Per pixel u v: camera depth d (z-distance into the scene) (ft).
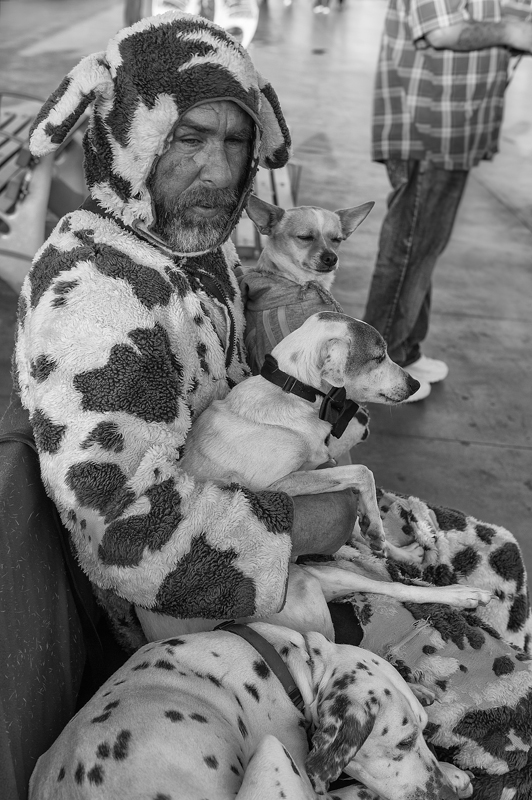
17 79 31.30
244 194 7.29
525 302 19.98
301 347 7.36
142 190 6.53
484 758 6.33
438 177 13.80
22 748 5.49
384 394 7.73
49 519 6.30
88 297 6.10
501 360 17.21
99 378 5.90
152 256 6.58
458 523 8.13
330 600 7.15
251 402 7.25
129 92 6.23
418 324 15.34
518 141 33.73
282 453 7.13
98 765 5.13
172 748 5.21
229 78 6.44
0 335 15.21
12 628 5.40
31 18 44.55
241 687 5.96
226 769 5.31
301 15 57.82
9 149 15.93
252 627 6.42
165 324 6.42
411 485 13.12
